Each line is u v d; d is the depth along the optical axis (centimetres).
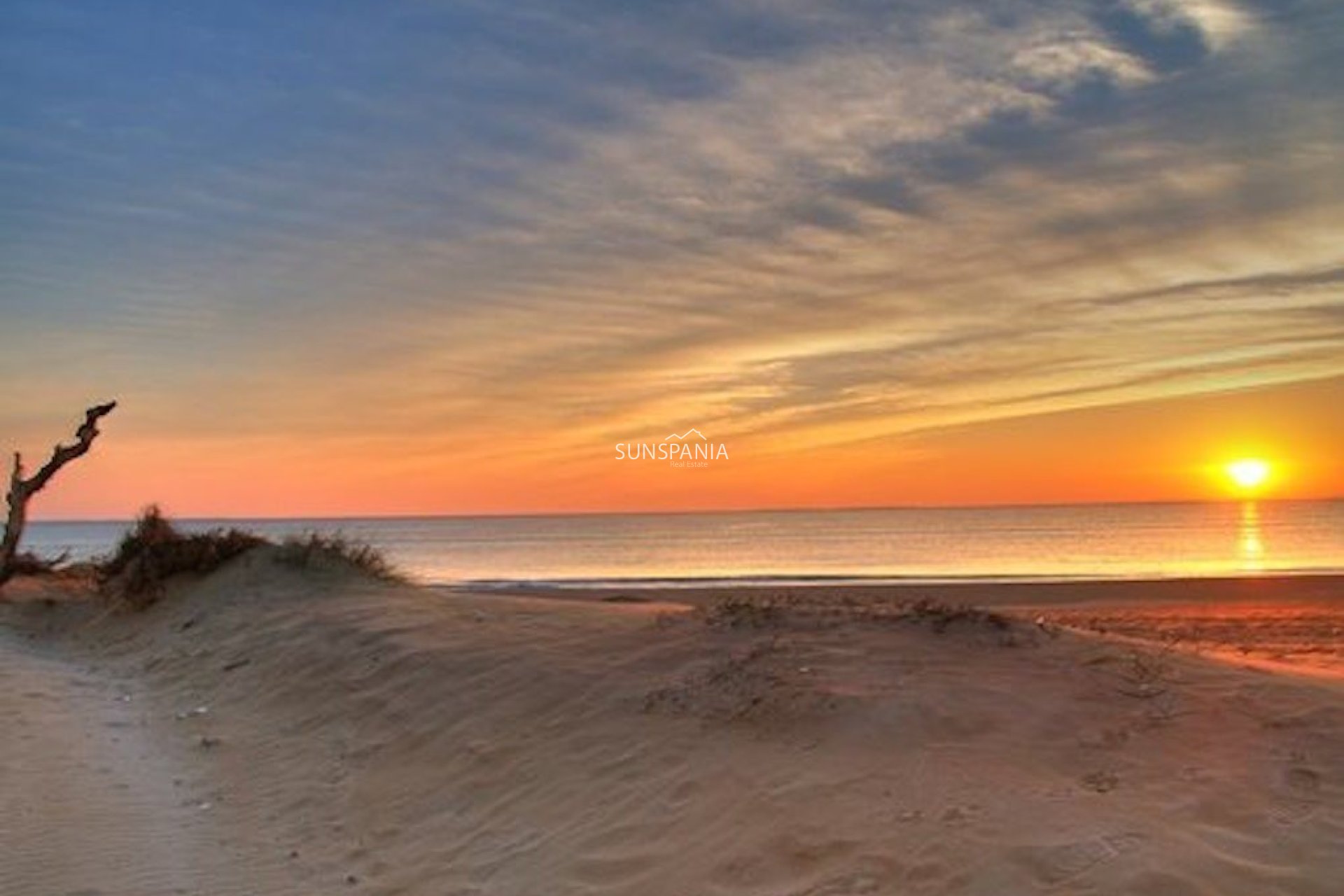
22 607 2066
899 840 526
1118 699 718
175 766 941
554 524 19925
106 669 1481
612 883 566
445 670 1002
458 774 784
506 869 620
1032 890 464
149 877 666
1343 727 653
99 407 2444
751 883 526
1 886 647
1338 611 2088
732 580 3731
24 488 2375
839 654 841
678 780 661
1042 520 15462
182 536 1992
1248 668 835
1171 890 450
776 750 671
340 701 1021
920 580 3491
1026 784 577
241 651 1325
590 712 816
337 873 666
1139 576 3659
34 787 851
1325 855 482
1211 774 583
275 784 859
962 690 732
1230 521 13912
